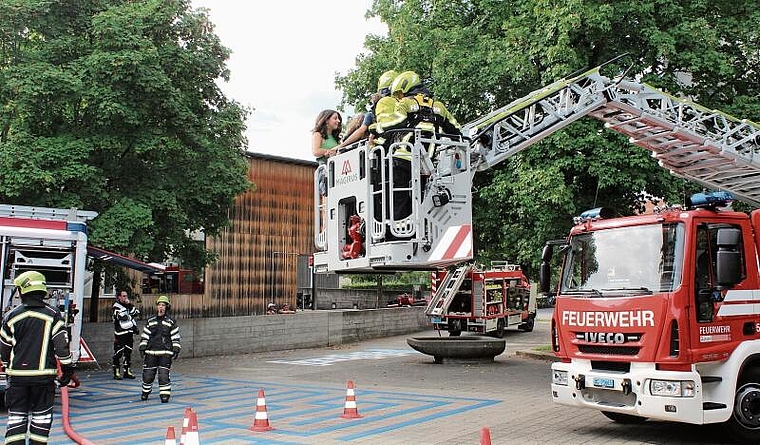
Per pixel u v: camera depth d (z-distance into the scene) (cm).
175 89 1725
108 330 1880
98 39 1672
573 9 1653
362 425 992
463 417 1051
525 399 1238
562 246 972
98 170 1648
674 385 796
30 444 723
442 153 843
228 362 1984
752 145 1272
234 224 3045
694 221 848
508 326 2825
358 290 4491
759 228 902
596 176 1727
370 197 806
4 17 1605
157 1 1752
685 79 1791
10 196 1542
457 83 1806
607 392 866
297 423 1013
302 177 3328
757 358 860
